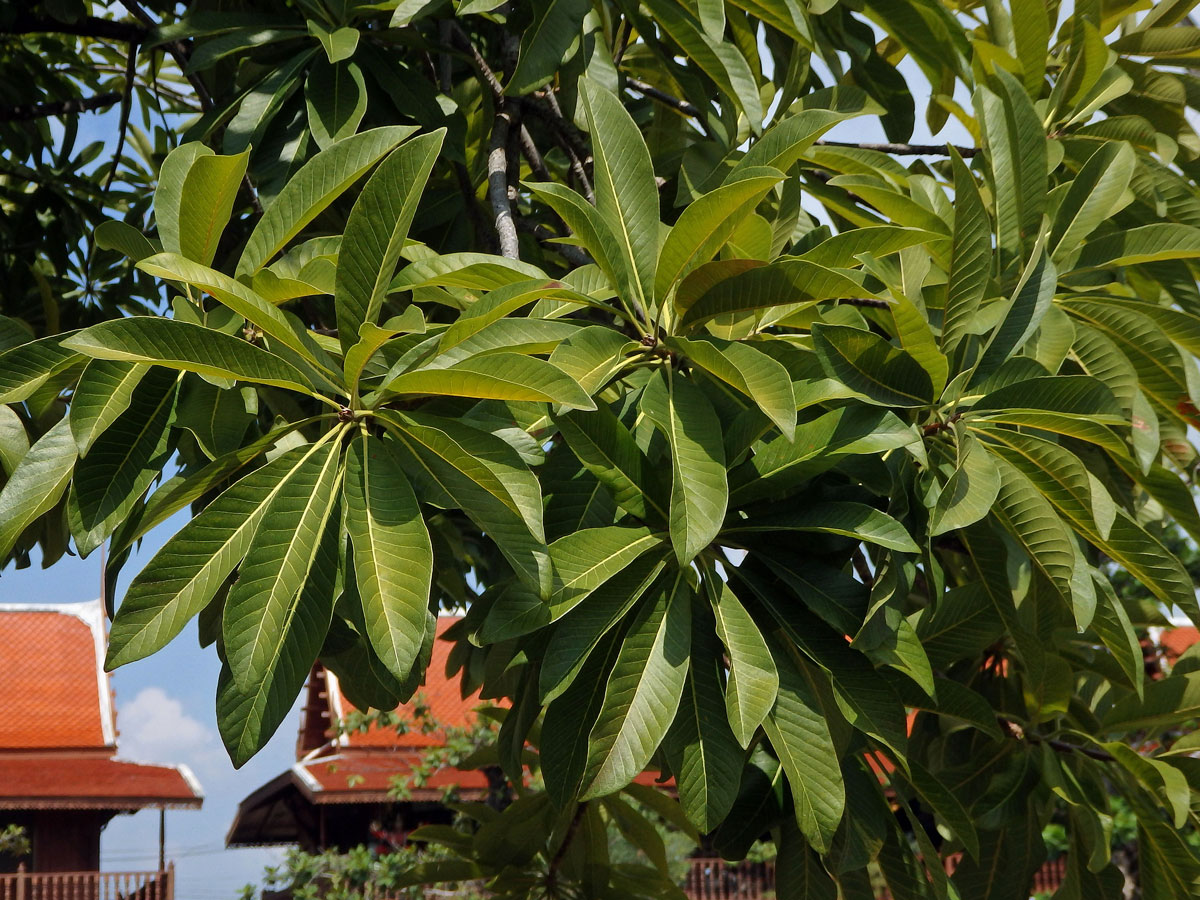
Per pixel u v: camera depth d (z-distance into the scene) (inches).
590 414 76.3
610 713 70.3
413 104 114.0
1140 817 109.2
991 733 99.5
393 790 614.5
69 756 765.3
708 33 100.7
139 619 62.3
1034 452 83.8
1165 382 109.0
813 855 94.8
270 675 64.1
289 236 76.7
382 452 68.0
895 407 78.5
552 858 150.5
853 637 78.7
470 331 68.3
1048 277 87.0
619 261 77.8
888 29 126.3
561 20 103.7
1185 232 105.7
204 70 137.0
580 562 73.1
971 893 119.0
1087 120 128.3
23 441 80.0
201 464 101.0
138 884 684.7
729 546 82.3
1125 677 119.0
